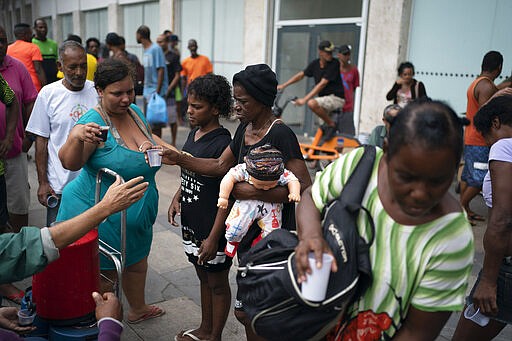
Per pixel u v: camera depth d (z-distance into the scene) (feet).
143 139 8.91
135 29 50.19
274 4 33.01
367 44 27.32
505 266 6.93
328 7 29.91
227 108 8.55
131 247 8.91
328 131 22.85
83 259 6.89
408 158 3.52
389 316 4.28
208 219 8.47
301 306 4.23
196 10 41.04
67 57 10.37
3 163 11.06
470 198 16.55
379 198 4.23
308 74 23.67
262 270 4.50
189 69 33.30
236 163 8.19
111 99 8.25
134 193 5.96
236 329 10.18
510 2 21.80
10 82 12.42
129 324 10.21
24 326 6.44
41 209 16.97
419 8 25.27
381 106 27.02
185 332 9.58
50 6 69.21
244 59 35.06
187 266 13.17
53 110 10.68
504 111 7.31
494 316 6.87
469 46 23.58
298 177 7.27
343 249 4.10
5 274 5.41
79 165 7.98
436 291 4.05
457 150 3.54
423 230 4.03
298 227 4.47
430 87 25.49
